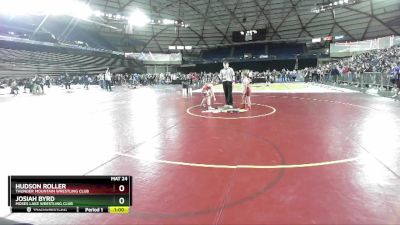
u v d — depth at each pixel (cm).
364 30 4856
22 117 1161
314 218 347
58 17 4762
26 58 4025
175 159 577
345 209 366
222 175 485
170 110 1317
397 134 754
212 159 572
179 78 4716
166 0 4978
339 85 2875
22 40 4006
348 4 4441
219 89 3070
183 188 438
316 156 577
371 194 406
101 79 3334
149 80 4653
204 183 454
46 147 688
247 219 347
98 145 699
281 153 602
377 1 4366
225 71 1327
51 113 1270
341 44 4994
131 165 547
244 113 1180
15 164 562
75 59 4806
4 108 1477
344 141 691
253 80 4469
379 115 1061
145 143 710
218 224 338
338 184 440
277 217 350
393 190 417
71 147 685
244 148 646
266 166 525
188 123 967
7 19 4116
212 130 846
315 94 2098
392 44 3966
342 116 1055
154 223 345
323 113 1137
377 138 715
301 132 797
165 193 422
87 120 1070
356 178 462
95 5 4656
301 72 4609
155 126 927
